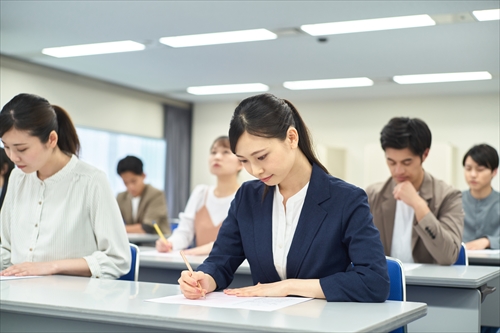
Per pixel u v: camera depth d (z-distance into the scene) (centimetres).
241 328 132
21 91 664
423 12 457
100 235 236
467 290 250
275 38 546
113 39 554
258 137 166
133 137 855
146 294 179
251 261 190
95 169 242
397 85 755
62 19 496
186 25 504
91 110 766
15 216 246
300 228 180
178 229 371
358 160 861
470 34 521
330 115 881
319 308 154
